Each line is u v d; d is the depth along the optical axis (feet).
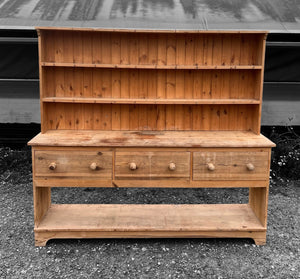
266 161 8.95
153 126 10.26
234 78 10.07
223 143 8.82
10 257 8.64
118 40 9.84
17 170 15.43
